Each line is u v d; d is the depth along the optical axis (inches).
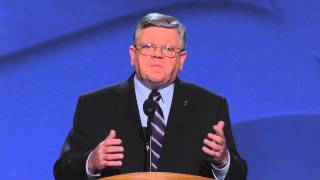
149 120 331.3
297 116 514.6
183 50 347.6
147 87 358.0
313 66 514.6
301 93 514.9
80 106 366.9
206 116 361.1
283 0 515.8
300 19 515.2
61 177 343.6
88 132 358.0
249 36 517.0
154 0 514.0
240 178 339.9
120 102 360.5
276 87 516.1
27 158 514.3
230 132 366.0
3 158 512.4
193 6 516.4
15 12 513.0
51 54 515.8
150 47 339.0
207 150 310.0
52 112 516.1
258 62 516.7
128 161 344.8
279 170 515.5
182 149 348.8
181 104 359.3
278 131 516.1
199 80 517.3
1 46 512.1
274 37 516.4
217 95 374.0
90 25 517.0
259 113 516.7
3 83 512.1
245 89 516.7
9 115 513.0
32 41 514.0
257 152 516.1
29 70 514.3
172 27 341.4
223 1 517.7
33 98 514.9
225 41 518.0
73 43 516.7
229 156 332.2
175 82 366.9
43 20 515.2
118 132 352.8
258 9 516.7
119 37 517.0
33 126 514.9
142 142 348.2
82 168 328.5
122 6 515.8
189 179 282.5
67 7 515.8
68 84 516.7
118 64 517.3
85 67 516.7
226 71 518.0
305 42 515.5
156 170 342.3
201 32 517.0
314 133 513.7
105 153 294.7
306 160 514.6
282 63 515.5
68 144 360.2
